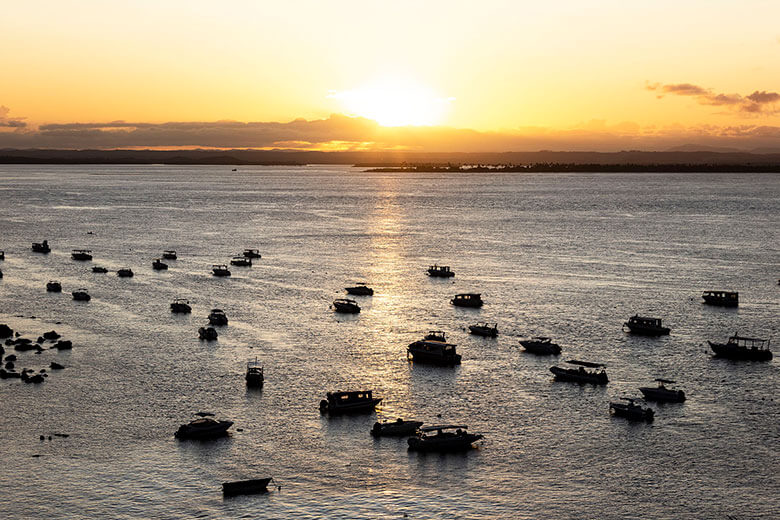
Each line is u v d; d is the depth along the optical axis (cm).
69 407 11725
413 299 19738
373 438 10812
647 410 11450
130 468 9806
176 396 12275
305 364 14000
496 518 8762
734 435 10906
